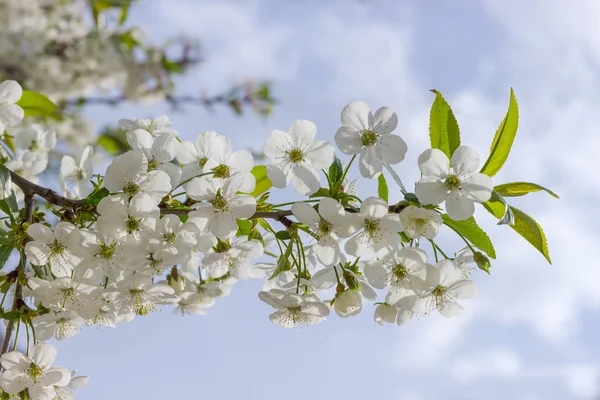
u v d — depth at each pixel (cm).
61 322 79
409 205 77
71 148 135
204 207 78
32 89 135
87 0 144
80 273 77
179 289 82
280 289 79
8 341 78
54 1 138
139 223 77
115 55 144
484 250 78
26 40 135
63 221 78
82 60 139
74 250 77
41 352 79
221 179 79
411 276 78
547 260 79
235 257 83
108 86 145
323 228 77
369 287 81
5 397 79
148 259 78
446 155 79
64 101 141
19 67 134
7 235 78
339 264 80
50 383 79
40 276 79
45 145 93
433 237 76
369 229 76
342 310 79
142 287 79
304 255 79
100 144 139
